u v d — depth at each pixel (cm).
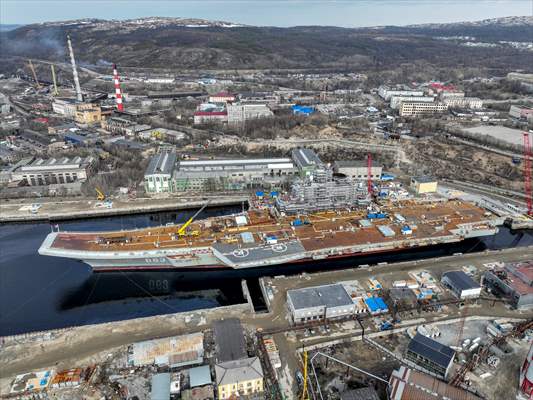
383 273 17838
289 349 13525
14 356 13388
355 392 11200
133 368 12838
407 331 14275
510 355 13262
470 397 11000
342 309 14888
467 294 15962
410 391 11094
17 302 16750
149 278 18650
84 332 14475
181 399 11519
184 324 14838
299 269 19112
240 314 15338
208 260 18438
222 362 12269
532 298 15600
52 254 17525
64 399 11744
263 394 11844
